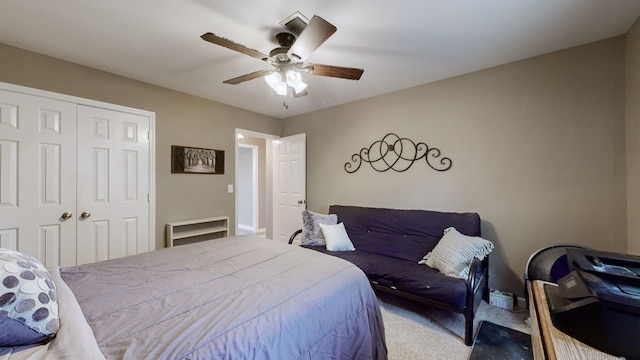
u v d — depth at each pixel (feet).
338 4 5.31
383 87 9.94
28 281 2.64
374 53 7.33
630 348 2.12
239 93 10.69
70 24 6.04
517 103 7.79
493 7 5.38
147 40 6.72
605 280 2.52
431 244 8.35
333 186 12.49
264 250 6.02
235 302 3.58
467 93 8.66
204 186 11.34
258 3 5.30
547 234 7.35
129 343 2.64
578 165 6.93
